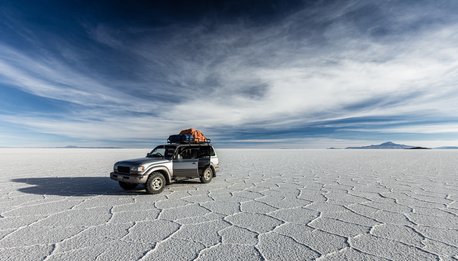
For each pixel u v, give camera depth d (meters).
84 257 3.37
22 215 5.28
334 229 4.52
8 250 3.57
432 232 4.37
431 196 7.27
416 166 16.62
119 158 25.19
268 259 3.35
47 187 8.57
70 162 19.47
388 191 8.01
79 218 5.11
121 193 7.68
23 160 21.64
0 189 8.17
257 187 8.76
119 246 3.73
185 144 9.12
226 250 3.63
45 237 4.06
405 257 3.42
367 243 3.89
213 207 6.05
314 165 17.61
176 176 8.41
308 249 3.67
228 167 16.12
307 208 5.97
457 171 13.52
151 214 5.44
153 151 9.34
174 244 3.83
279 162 20.67
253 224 4.80
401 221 4.98
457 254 3.51
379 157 28.94
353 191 8.01
